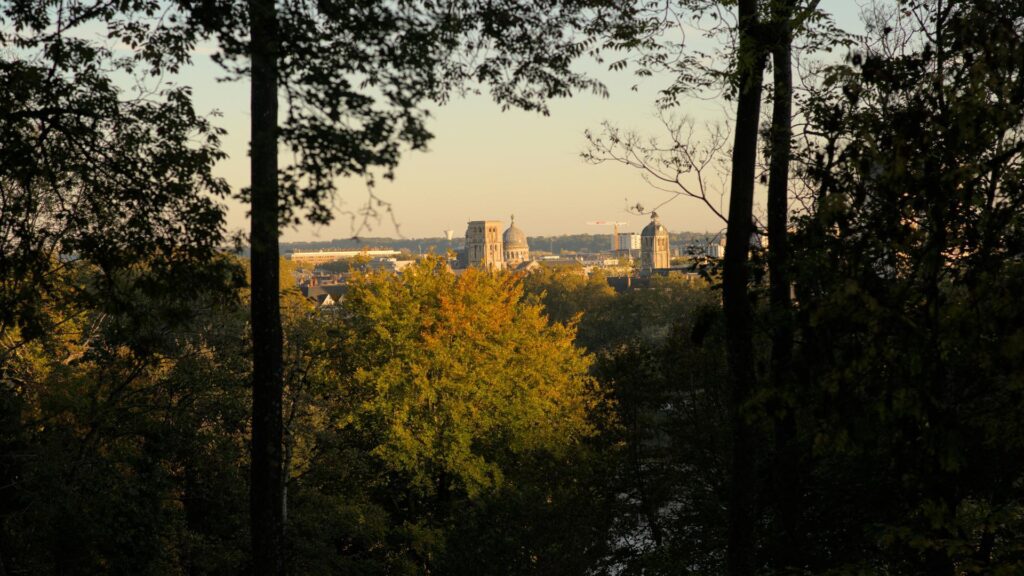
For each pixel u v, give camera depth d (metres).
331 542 31.31
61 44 12.25
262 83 11.90
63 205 13.70
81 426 21.61
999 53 9.09
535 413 39.25
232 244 13.08
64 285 16.09
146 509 21.81
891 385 8.97
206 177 13.04
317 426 30.75
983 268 9.28
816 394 9.68
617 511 27.45
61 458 19.59
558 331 44.66
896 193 9.67
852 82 10.16
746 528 13.55
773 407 9.93
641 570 23.50
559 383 41.44
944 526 9.25
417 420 37.25
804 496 14.09
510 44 12.39
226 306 14.10
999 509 9.69
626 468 27.45
